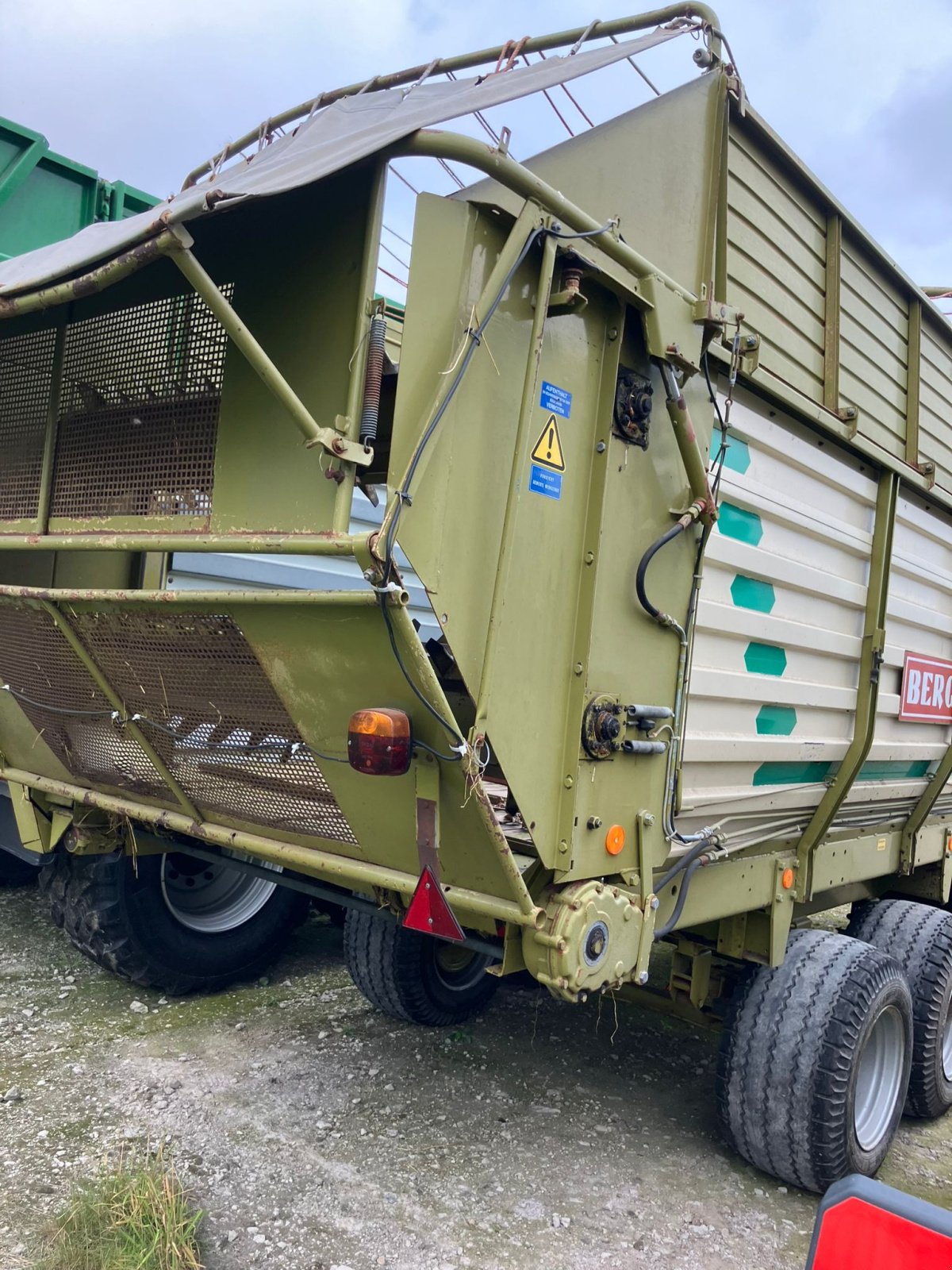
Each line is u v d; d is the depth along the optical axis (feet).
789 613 10.93
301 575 14.97
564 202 6.85
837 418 11.09
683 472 8.70
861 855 13.04
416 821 7.43
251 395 7.21
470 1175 9.62
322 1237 8.39
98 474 8.53
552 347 7.31
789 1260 8.71
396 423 6.23
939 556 14.85
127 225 7.61
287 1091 11.05
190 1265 7.75
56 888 12.93
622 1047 13.32
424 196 6.36
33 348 9.34
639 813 8.25
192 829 9.52
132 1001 13.37
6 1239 7.93
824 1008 9.69
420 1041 12.85
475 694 6.77
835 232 11.21
